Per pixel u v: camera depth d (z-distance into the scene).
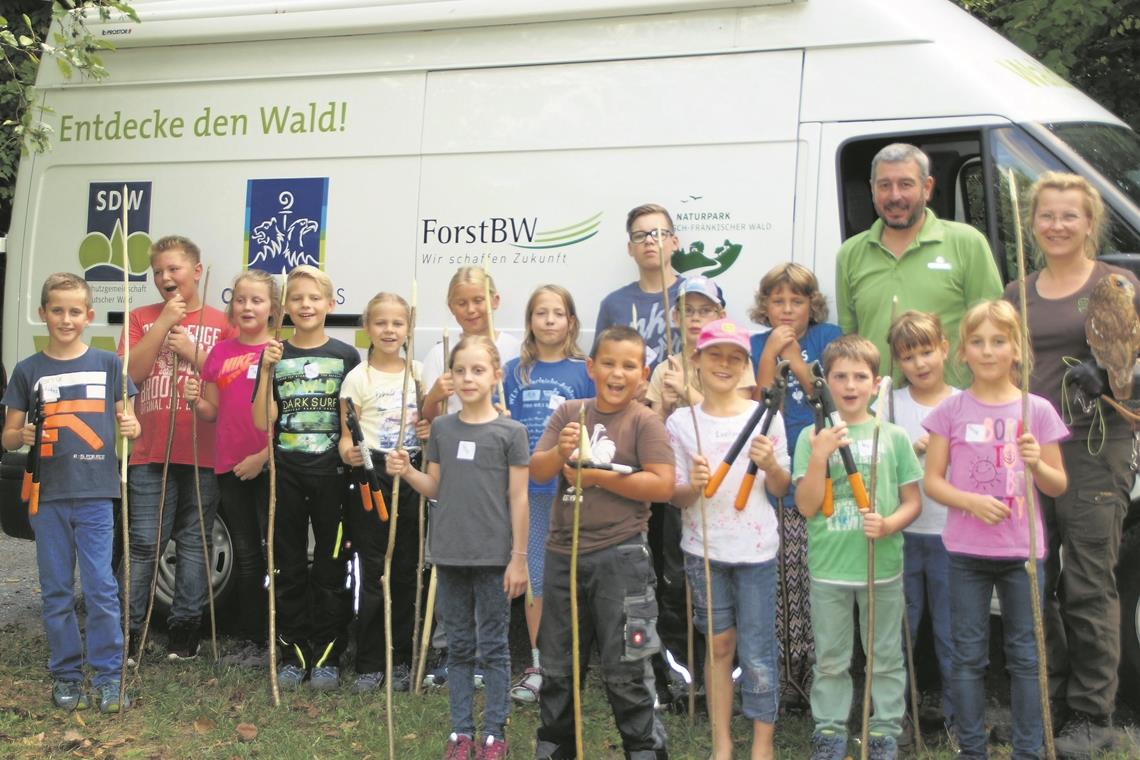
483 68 6.01
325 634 5.64
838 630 4.45
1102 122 5.48
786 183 5.42
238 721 5.14
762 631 4.43
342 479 5.55
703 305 5.18
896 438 4.48
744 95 5.51
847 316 5.15
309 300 5.60
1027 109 5.18
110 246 6.73
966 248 4.90
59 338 5.23
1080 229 4.51
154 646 6.16
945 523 4.64
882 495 4.41
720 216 5.52
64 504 5.20
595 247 5.75
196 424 5.88
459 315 5.62
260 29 6.42
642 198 5.66
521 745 4.82
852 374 4.47
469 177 6.00
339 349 5.67
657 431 4.32
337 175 6.27
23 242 6.91
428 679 5.50
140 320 6.25
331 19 6.28
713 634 4.48
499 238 5.93
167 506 6.16
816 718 4.48
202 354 6.13
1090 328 4.49
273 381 5.59
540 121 5.88
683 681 5.21
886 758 4.42
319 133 6.32
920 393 4.79
